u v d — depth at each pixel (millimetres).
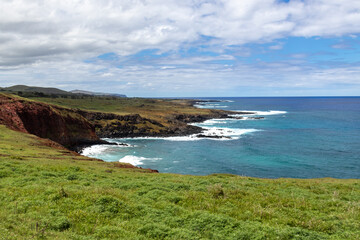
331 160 69188
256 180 28703
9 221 10477
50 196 14039
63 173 23031
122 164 43219
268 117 187875
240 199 16906
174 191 18422
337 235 11383
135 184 20234
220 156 74500
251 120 171125
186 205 15047
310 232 11297
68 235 9875
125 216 12656
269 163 66938
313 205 16297
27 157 33156
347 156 73250
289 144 91188
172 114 171750
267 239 10516
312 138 102188
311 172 59375
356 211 14547
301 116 192000
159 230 10930
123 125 115750
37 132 73188
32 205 12750
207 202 15547
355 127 130750
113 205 13469
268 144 91562
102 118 119188
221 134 113750
